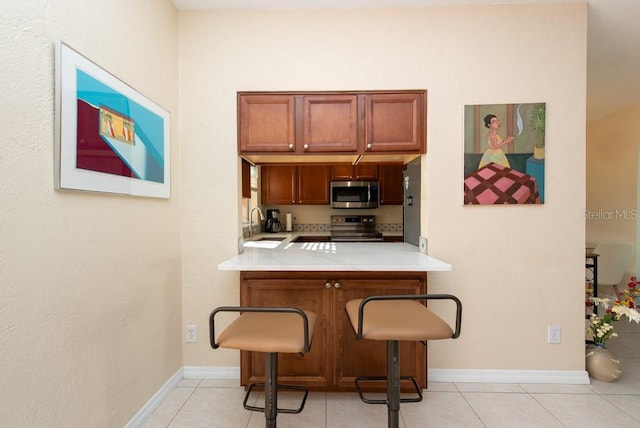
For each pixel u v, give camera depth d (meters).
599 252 3.47
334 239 4.09
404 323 1.24
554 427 1.59
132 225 1.53
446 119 1.96
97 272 1.30
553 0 1.90
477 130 1.95
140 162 1.57
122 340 1.46
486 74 1.95
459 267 1.97
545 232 1.95
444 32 1.96
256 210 4.14
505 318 1.97
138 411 1.58
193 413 1.70
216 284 2.02
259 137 2.00
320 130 1.98
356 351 1.84
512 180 1.94
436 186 1.97
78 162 1.17
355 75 1.98
